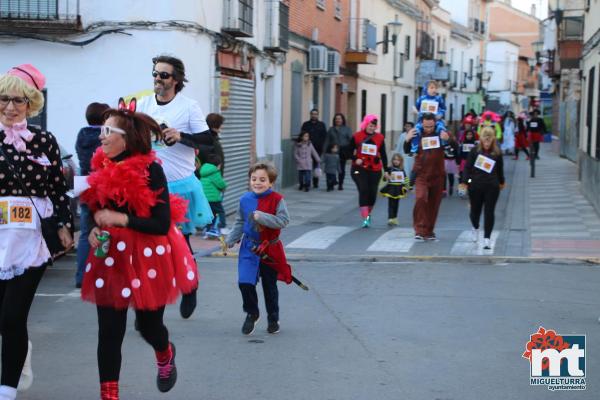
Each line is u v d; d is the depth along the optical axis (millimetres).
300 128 23609
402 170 14781
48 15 13805
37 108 5043
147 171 4742
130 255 4723
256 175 6938
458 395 5469
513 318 7625
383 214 16781
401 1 37750
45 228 4945
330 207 18000
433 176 12445
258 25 18375
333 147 21406
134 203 4645
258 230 6914
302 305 8172
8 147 4844
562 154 35375
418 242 12484
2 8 13836
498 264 10734
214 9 15297
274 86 20156
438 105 12523
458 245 12164
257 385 5660
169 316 7680
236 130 16922
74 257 10945
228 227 14523
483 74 67438
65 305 8102
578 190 20703
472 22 62125
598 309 8031
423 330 7176
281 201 6953
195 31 14258
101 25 13844
